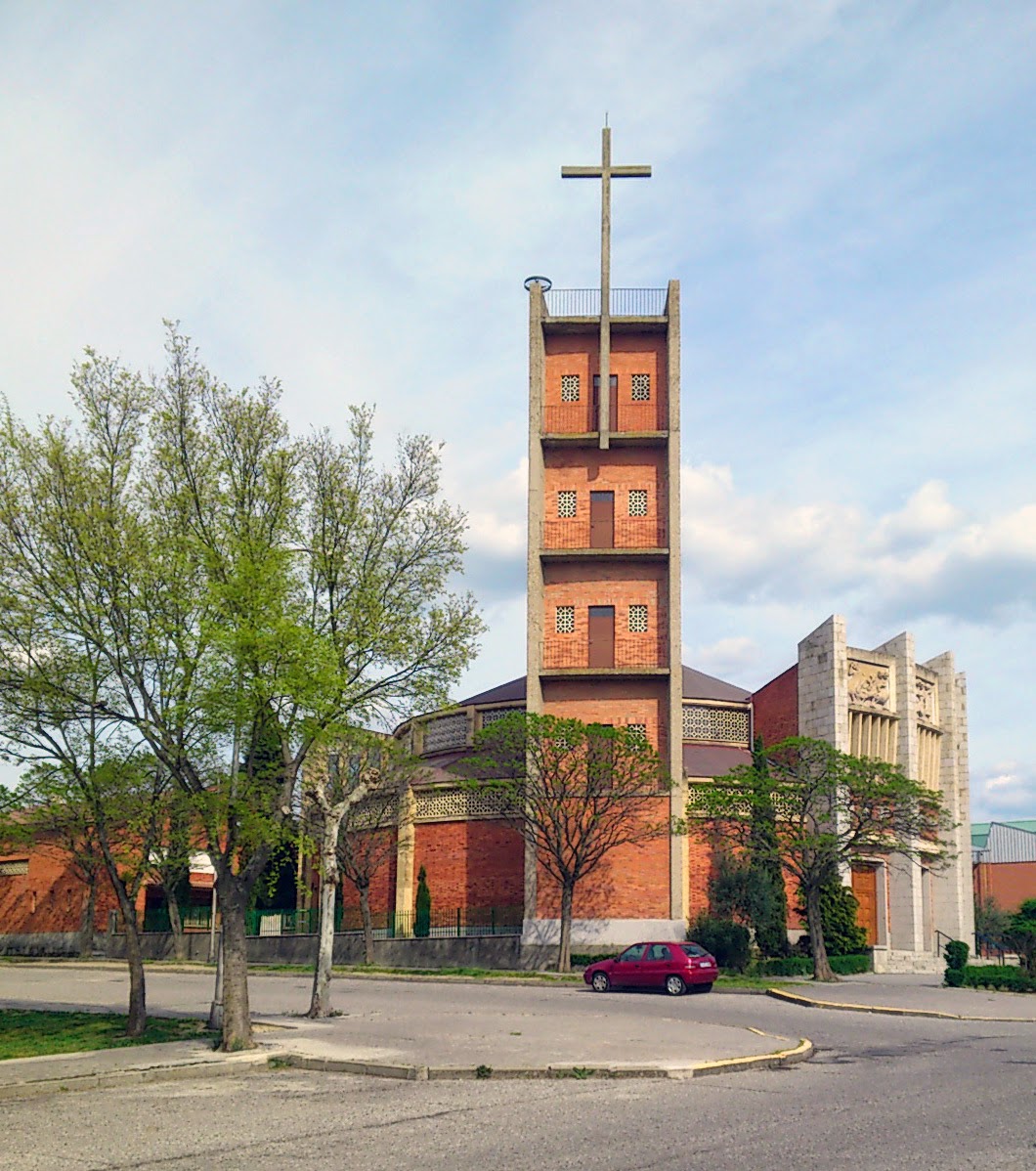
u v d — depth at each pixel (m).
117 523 21.23
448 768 50.38
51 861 62.75
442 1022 24.14
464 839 48.12
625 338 47.34
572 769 41.06
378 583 23.67
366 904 46.19
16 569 20.97
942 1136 12.62
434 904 48.22
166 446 21.97
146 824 24.75
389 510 24.58
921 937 49.34
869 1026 25.23
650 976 33.12
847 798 39.59
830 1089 16.22
